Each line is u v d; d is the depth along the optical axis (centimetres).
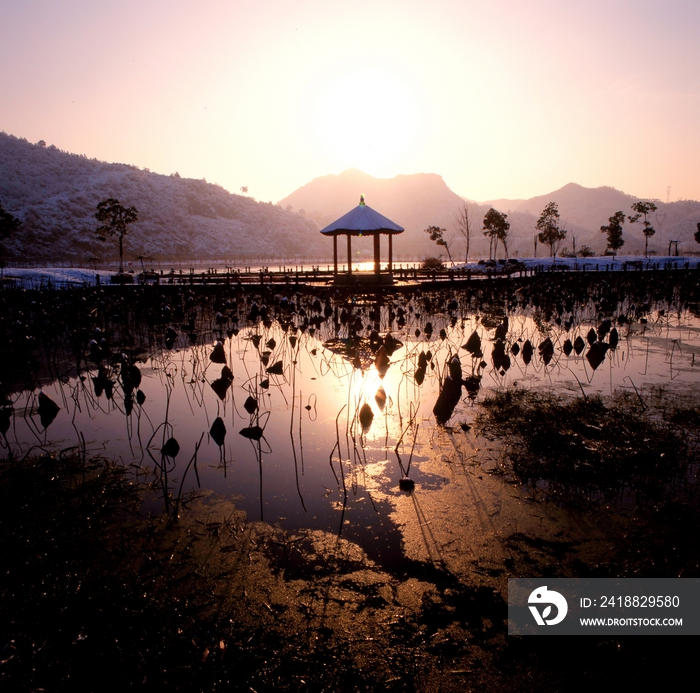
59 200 14350
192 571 345
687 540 358
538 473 472
